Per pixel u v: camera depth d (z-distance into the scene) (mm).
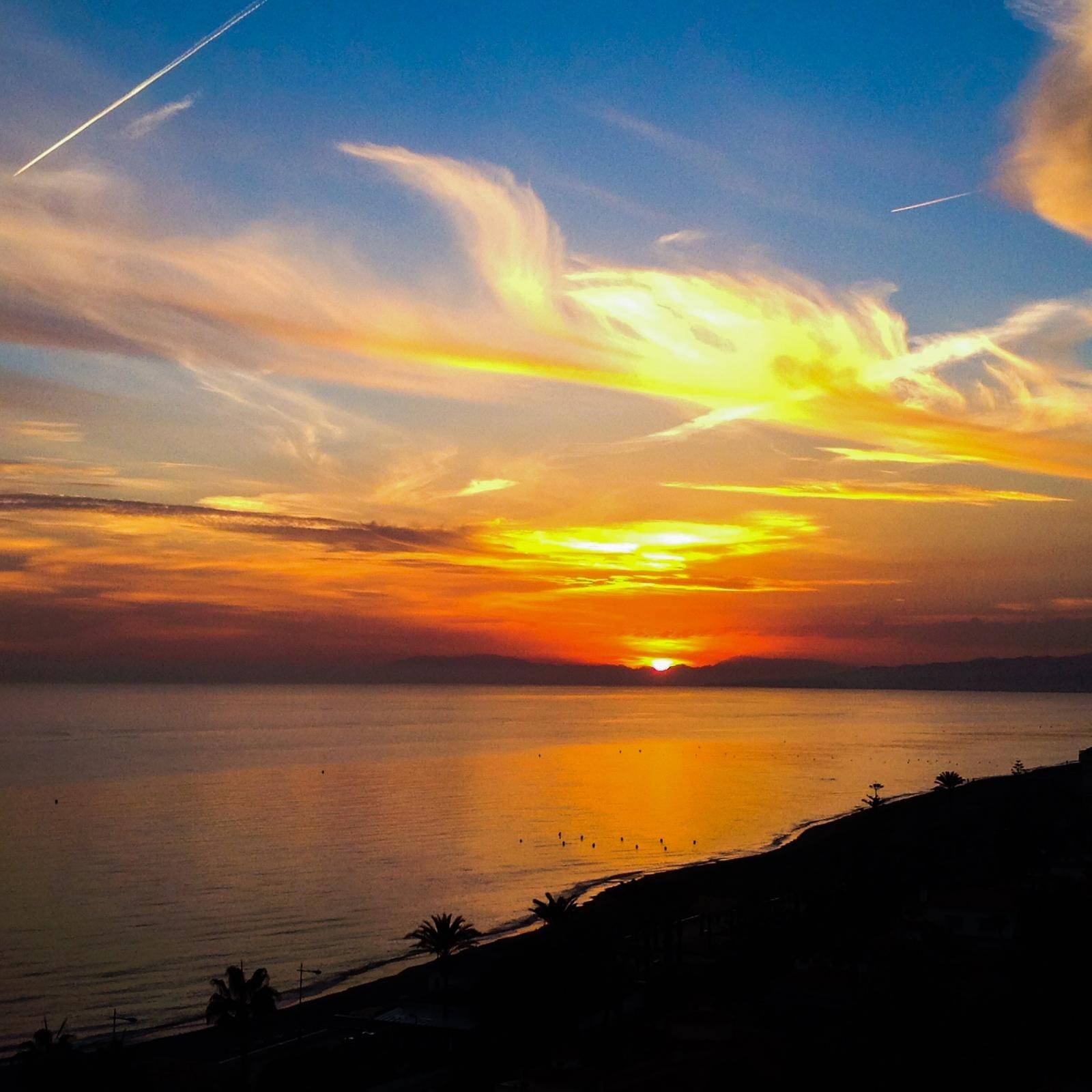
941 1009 49406
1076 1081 45500
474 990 73688
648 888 117688
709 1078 48781
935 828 142500
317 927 111000
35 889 129750
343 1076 61344
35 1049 56031
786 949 75250
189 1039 74375
